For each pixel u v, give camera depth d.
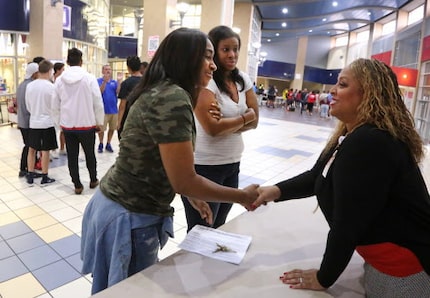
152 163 1.07
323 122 12.77
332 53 25.89
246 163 5.39
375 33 18.58
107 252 1.14
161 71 1.07
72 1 9.57
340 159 0.93
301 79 26.09
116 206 1.13
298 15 18.16
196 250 1.27
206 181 1.06
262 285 1.08
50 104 3.59
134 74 4.14
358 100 0.99
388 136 0.90
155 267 1.14
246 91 1.85
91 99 3.41
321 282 1.04
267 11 17.52
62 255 2.41
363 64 1.00
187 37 1.06
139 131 1.03
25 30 7.87
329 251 0.97
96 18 11.94
